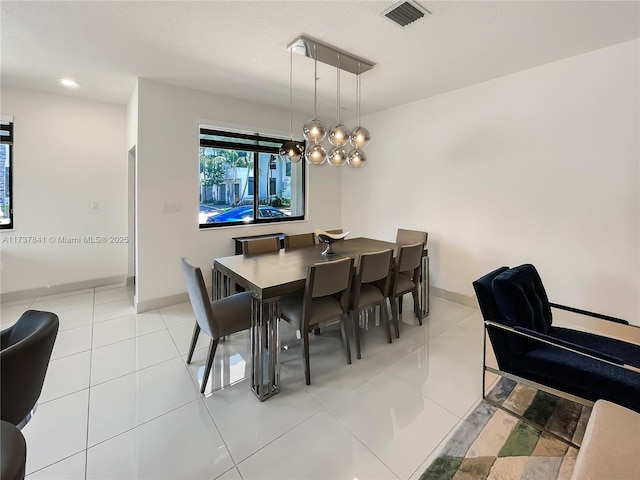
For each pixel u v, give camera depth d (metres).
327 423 1.87
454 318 3.45
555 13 2.16
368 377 2.34
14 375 1.15
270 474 1.54
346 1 2.03
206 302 2.10
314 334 3.10
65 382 2.23
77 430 1.79
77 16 2.20
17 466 0.88
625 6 2.08
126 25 2.31
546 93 3.03
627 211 2.67
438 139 3.98
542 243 3.16
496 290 2.00
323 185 5.30
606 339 2.10
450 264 3.96
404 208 4.47
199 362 2.53
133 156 4.26
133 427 1.82
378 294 2.83
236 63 2.98
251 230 4.51
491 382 2.27
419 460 1.61
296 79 3.41
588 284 2.90
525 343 1.93
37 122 3.85
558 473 1.52
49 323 1.35
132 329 3.11
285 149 3.13
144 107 3.45
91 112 4.18
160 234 3.67
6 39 2.52
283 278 2.27
